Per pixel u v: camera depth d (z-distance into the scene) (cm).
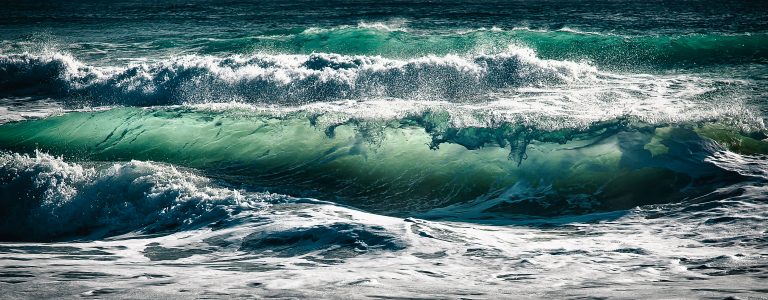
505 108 1186
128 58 1938
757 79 1461
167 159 1081
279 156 1053
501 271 566
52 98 1540
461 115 1103
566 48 1891
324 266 589
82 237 795
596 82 1405
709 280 508
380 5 4128
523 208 845
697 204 771
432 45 1970
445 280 536
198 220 777
